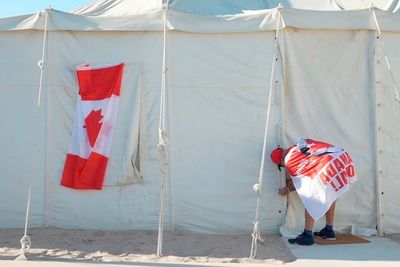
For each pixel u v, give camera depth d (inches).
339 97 721.6
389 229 708.7
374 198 712.4
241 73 715.4
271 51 716.0
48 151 707.4
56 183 706.8
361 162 716.7
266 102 711.7
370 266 542.9
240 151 710.5
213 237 680.4
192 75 715.4
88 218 705.0
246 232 703.7
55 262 544.7
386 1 790.5
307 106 719.1
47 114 709.3
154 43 716.0
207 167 708.7
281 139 705.6
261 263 554.9
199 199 705.6
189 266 536.4
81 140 701.9
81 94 705.6
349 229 705.6
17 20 705.0
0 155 708.0
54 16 705.6
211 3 804.6
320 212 635.5
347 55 724.0
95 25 704.4
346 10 718.5
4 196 706.8
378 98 716.0
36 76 714.2
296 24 702.5
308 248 625.3
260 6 812.6
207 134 711.7
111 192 705.6
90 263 541.6
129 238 660.7
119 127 706.8
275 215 702.5
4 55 715.4
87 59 714.8
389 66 697.6
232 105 714.8
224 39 718.5
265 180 704.4
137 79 710.5
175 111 711.7
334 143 717.9
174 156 706.8
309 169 650.8
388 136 717.3
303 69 719.7
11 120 710.5
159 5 759.7
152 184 705.6
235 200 706.8
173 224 702.5
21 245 601.9
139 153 706.8
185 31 709.9
